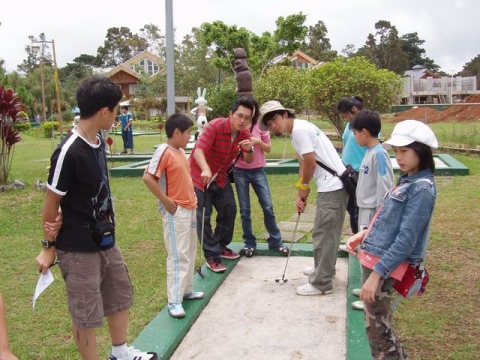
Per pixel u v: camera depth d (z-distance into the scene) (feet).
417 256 7.84
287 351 10.73
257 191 16.56
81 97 8.33
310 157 12.85
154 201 26.53
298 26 84.53
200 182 14.34
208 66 113.39
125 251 17.88
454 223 19.86
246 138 14.38
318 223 13.30
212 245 14.85
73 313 8.68
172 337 10.94
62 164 8.18
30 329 12.01
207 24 83.87
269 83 63.05
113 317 9.53
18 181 30.58
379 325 8.27
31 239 19.85
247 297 13.62
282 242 18.25
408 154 7.64
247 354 10.66
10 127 30.30
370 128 12.08
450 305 12.66
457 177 31.12
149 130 102.22
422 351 10.48
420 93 110.11
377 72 46.60
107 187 8.91
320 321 12.08
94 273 8.69
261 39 85.92
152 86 136.46
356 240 9.07
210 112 71.20
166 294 13.89
